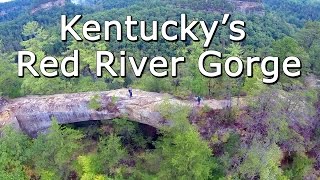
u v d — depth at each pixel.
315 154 41.41
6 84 50.19
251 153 35.94
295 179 39.78
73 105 45.78
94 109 45.38
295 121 40.66
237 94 45.00
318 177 39.97
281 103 39.31
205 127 41.72
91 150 43.19
